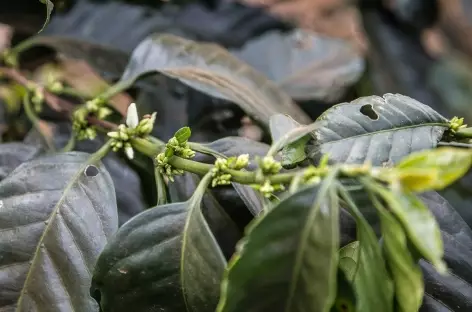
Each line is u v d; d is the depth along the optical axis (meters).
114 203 0.56
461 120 0.55
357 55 0.85
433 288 0.54
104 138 0.65
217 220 0.57
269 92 0.67
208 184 0.54
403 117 0.54
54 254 0.54
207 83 0.62
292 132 0.53
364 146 0.53
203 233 0.52
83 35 0.77
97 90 0.76
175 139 0.54
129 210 0.63
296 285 0.47
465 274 0.55
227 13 0.92
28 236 0.54
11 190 0.55
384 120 0.54
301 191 0.47
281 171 0.53
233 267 0.47
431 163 0.46
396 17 1.25
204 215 0.57
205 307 0.52
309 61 0.83
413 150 0.53
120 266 0.52
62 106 0.70
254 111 0.62
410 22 1.25
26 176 0.55
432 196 0.56
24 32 0.77
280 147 0.52
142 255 0.52
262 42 0.85
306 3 1.44
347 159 0.53
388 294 0.48
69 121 0.70
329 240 0.47
